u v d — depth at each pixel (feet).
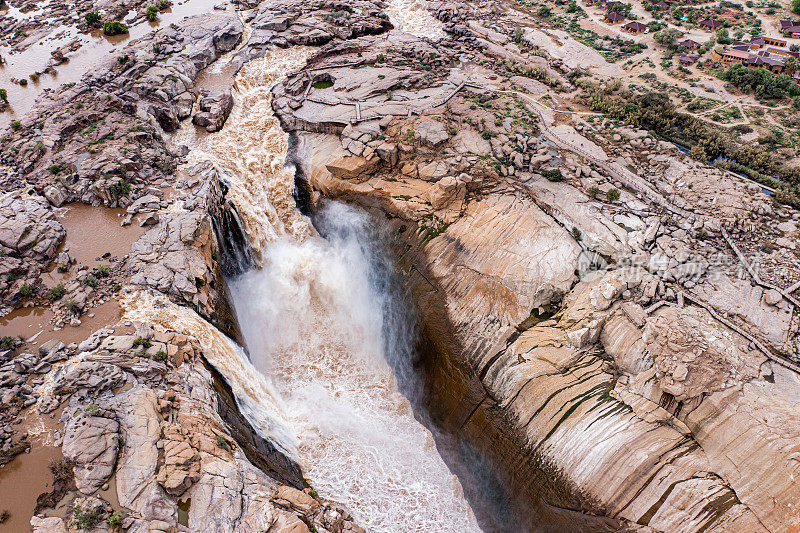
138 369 112.68
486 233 159.33
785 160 187.73
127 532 90.22
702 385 119.85
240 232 174.40
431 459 140.87
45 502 92.89
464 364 144.87
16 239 141.49
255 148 196.03
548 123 201.77
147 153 176.24
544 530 121.29
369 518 126.82
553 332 138.31
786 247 150.92
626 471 115.44
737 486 108.99
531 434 128.26
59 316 128.36
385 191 176.14
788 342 127.44
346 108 204.13
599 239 152.56
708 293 139.03
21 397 108.68
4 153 173.68
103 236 150.71
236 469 102.89
